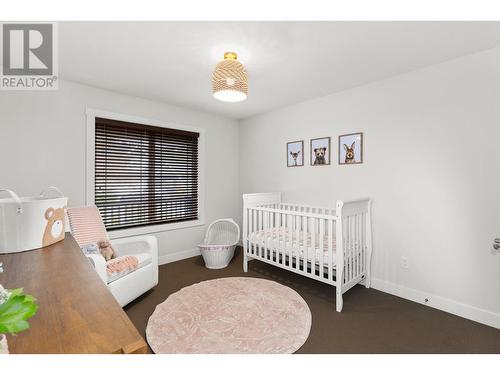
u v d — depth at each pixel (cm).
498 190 189
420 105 226
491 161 192
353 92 274
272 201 340
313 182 315
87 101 270
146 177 320
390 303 229
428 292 225
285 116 347
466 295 205
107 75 243
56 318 66
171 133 339
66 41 182
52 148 250
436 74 217
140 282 230
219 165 397
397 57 205
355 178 274
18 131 232
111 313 69
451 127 210
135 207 312
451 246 212
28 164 237
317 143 309
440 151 216
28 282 90
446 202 213
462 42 182
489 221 194
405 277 239
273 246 278
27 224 130
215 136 390
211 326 189
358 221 254
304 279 284
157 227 329
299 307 219
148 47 190
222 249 319
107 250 231
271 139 369
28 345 55
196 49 193
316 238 272
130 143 305
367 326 193
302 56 203
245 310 213
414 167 231
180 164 354
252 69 228
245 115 394
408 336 180
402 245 240
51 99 249
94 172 276
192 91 287
